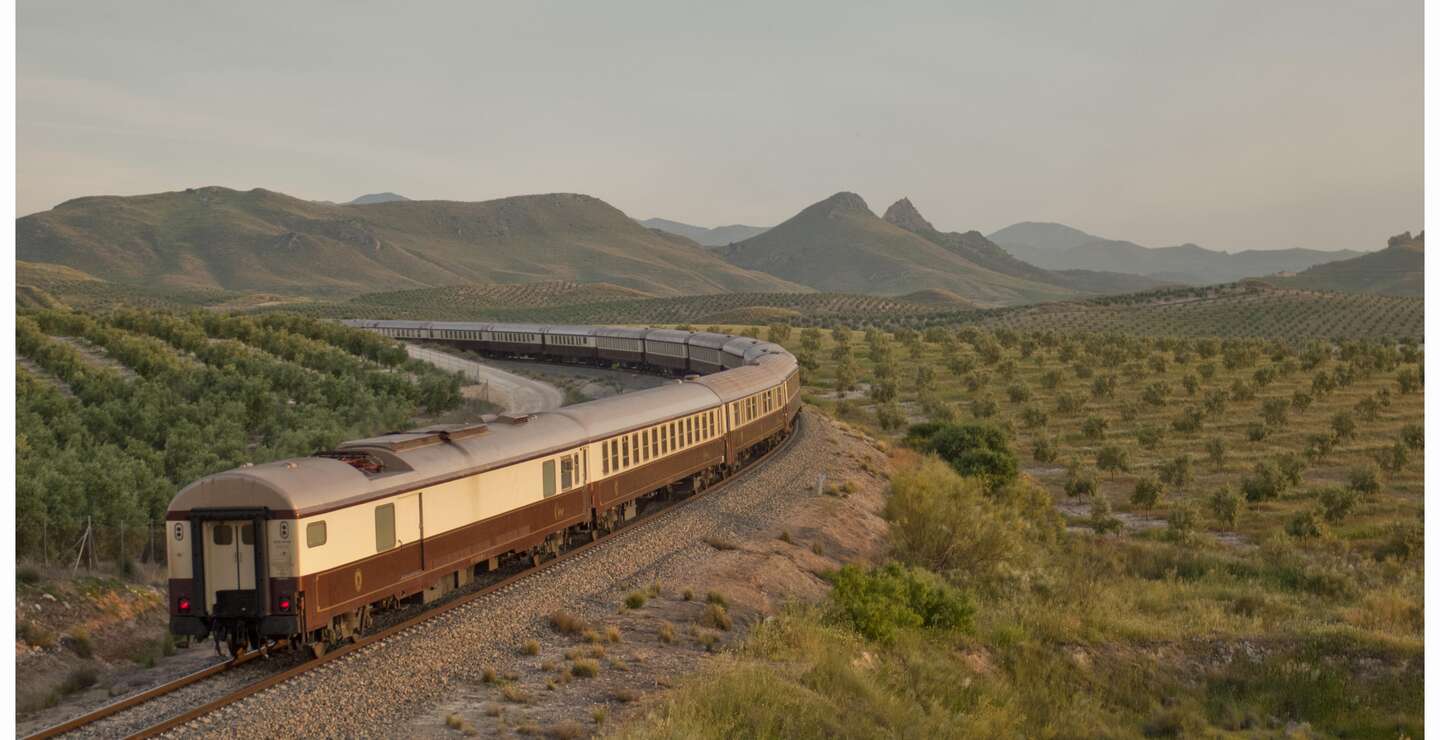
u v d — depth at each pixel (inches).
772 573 1081.4
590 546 1115.9
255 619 697.6
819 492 1558.8
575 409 1144.8
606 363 3784.5
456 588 943.0
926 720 783.1
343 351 3735.2
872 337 5334.6
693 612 910.4
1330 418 3326.8
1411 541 1879.9
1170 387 3796.8
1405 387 3688.5
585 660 740.7
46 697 682.8
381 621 842.2
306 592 695.1
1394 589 1536.7
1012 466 2229.3
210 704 626.8
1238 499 2228.1
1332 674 1098.7
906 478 1441.9
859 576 1007.6
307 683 673.6
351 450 821.9
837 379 3939.5
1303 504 2393.0
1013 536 1476.4
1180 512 2094.0
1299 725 979.9
